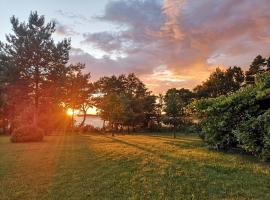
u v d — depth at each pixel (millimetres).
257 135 9891
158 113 54312
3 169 9758
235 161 9680
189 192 6598
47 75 30062
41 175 8742
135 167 9273
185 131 35781
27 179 8305
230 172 8156
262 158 9562
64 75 30984
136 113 49562
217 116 12719
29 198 6688
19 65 28750
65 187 7414
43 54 29297
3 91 33812
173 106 27703
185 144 16156
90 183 7672
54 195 6828
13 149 16016
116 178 8047
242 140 10336
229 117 12039
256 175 7715
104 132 47656
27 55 28781
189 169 8602
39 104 34375
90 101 55406
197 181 7336
